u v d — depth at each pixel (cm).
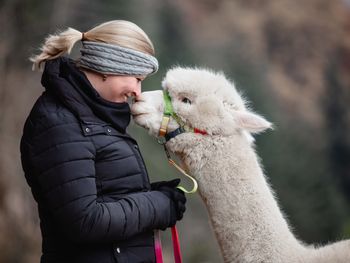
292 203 2872
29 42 1952
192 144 571
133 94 505
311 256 546
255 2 6378
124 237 470
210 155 568
